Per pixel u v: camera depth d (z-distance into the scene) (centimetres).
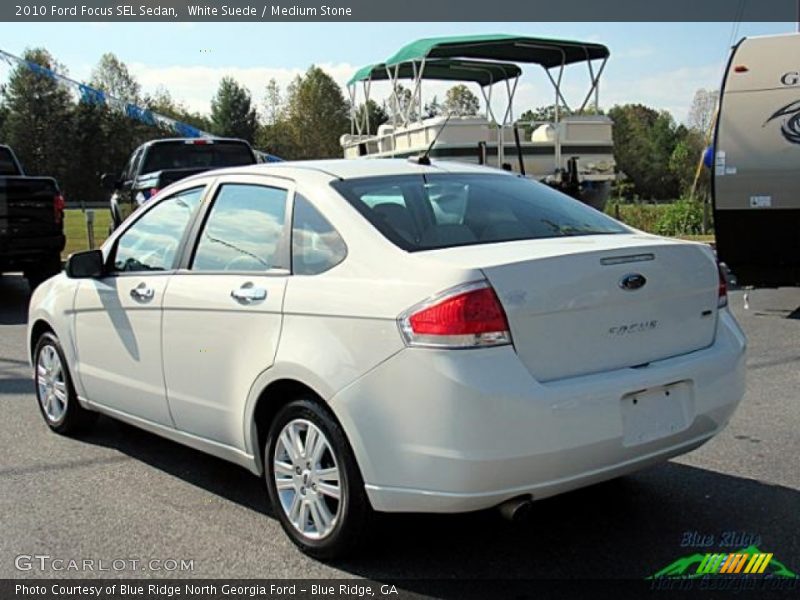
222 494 471
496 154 1527
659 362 373
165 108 6181
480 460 325
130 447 557
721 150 939
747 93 924
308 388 380
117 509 451
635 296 366
